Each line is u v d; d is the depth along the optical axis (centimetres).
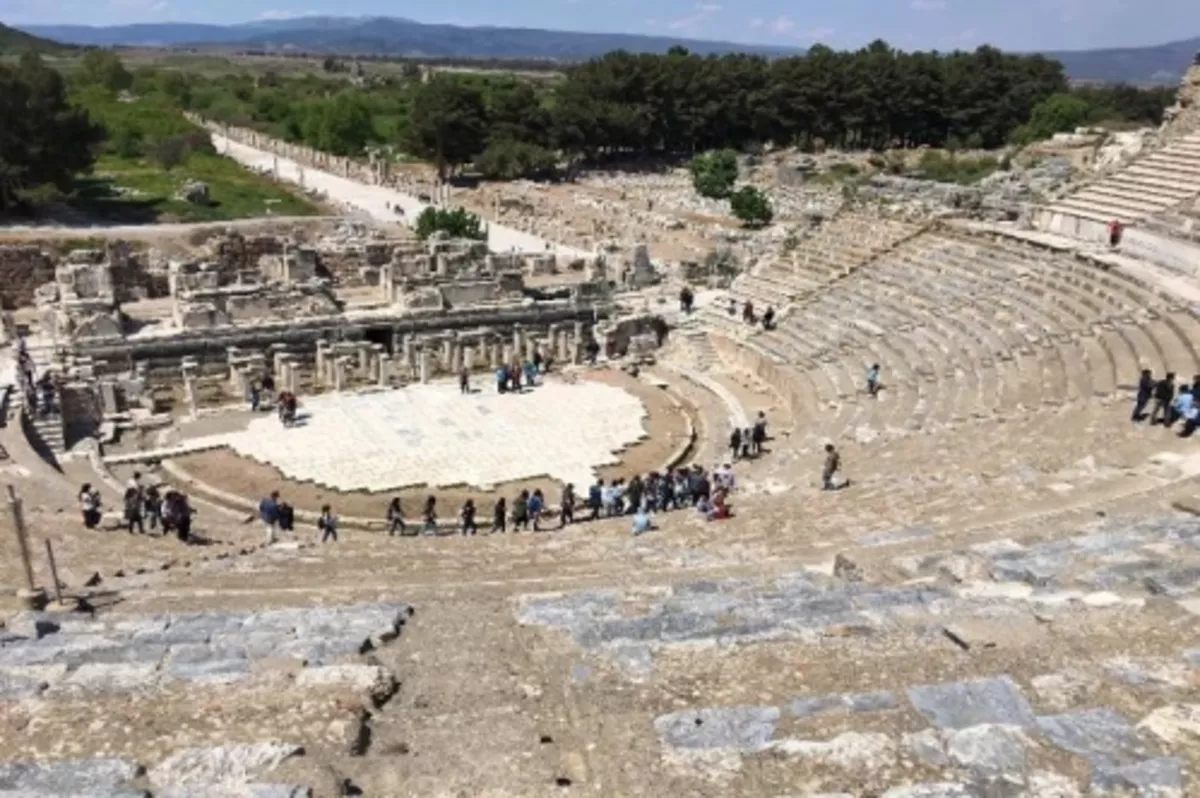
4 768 847
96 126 8300
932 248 4988
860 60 13862
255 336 4878
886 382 3956
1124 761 801
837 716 895
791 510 2434
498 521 3066
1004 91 14000
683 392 4725
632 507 3125
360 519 3316
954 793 747
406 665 1133
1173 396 2578
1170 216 4378
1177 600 1195
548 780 824
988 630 1107
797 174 10888
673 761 830
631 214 9338
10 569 2177
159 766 843
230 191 9238
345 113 13325
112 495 3281
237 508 3444
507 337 5397
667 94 13238
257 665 1120
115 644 1284
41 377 4162
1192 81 5419
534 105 12362
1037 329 3747
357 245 6050
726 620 1225
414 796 805
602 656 1086
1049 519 1866
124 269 5547
